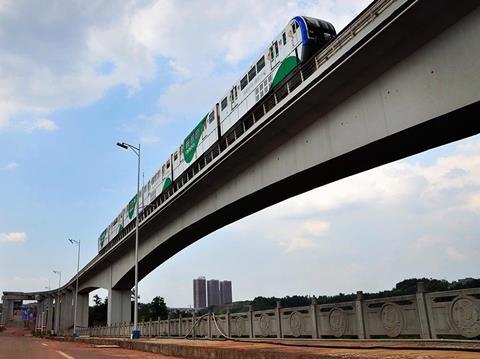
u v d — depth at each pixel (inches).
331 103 933.2
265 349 491.8
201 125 1514.5
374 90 839.7
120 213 2514.8
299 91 927.0
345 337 576.7
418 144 847.7
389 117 801.6
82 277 3526.1
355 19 815.7
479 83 653.9
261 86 1139.3
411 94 761.0
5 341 1956.2
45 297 5565.9
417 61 753.0
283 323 705.6
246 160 1242.0
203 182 1433.3
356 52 793.6
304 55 976.3
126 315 2792.8
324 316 615.2
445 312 441.4
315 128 996.6
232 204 1368.1
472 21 666.8
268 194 1256.8
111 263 2832.2
